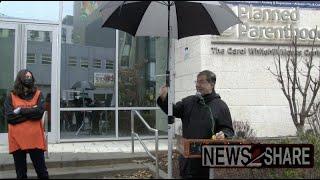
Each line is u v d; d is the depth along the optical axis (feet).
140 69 41.04
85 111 38.96
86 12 38.91
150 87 41.19
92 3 38.60
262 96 38.24
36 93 21.34
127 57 40.68
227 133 17.20
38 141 21.06
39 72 37.55
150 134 40.50
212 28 19.60
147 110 40.86
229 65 37.78
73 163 27.22
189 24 19.69
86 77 39.27
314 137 25.98
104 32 39.96
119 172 24.80
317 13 39.42
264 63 38.40
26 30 37.42
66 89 38.52
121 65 40.47
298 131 28.50
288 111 38.50
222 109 17.52
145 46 41.27
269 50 38.45
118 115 40.01
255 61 38.27
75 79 38.88
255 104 38.14
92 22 39.42
